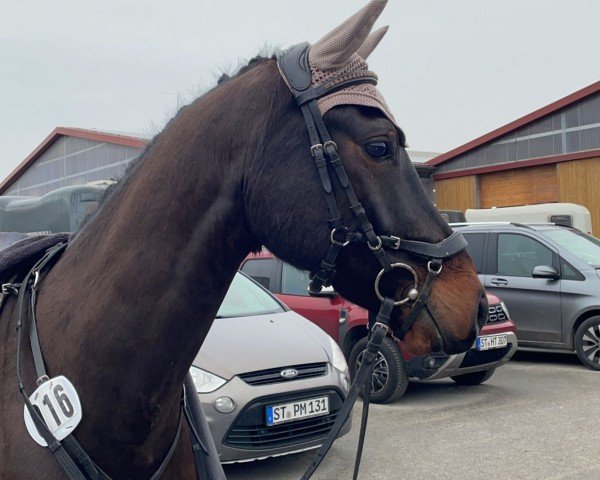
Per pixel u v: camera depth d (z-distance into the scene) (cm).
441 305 160
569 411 620
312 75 160
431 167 2045
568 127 1716
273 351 458
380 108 159
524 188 1842
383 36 185
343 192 156
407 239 159
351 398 167
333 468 477
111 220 170
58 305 167
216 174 160
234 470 473
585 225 1253
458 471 464
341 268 161
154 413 158
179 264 158
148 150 175
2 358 170
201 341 165
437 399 686
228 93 167
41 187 2670
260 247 172
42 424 154
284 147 157
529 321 853
